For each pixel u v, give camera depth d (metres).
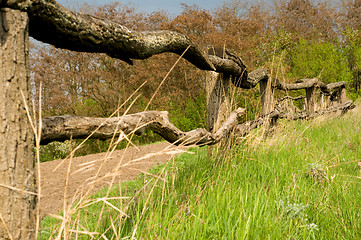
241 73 4.20
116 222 2.02
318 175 3.02
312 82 8.63
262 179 2.96
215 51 3.88
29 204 1.25
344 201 2.49
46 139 1.43
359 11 30.86
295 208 2.25
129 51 2.03
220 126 4.09
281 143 4.26
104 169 5.80
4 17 1.21
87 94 16.16
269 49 16.61
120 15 18.78
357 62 17.05
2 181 1.18
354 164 3.60
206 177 2.99
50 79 16.61
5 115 1.20
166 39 2.42
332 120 7.80
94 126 1.68
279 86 6.52
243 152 3.68
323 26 32.25
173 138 2.71
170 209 2.24
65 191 1.28
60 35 1.59
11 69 1.22
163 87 16.56
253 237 1.89
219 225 2.05
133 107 15.47
